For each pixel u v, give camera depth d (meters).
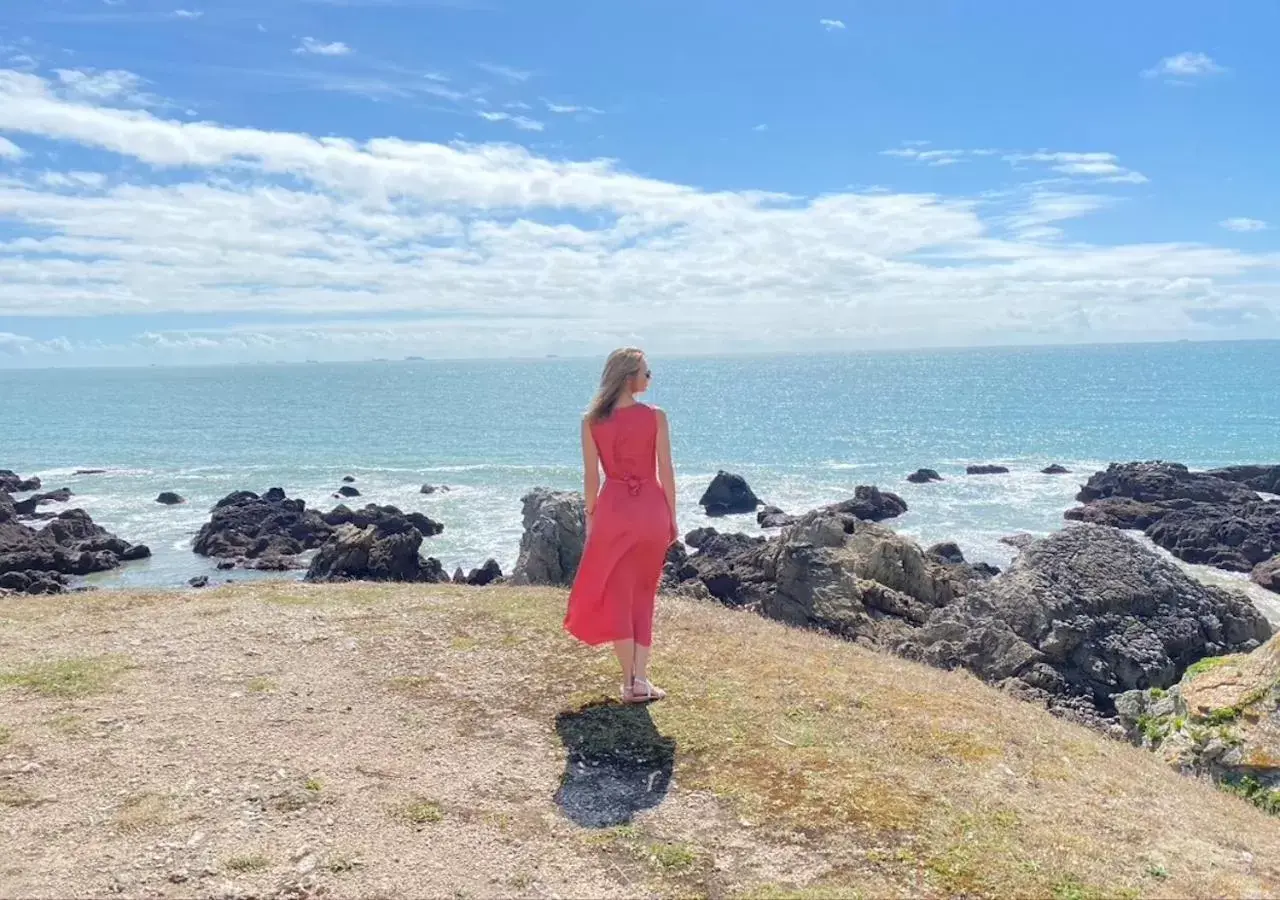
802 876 5.04
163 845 5.25
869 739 6.83
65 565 37.22
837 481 57.09
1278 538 36.97
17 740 6.59
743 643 9.29
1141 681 17.41
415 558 34.12
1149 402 104.88
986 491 52.28
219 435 92.88
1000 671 17.94
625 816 5.68
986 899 4.84
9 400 164.88
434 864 5.14
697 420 97.94
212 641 9.17
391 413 118.88
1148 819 5.93
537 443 81.69
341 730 6.95
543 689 7.82
